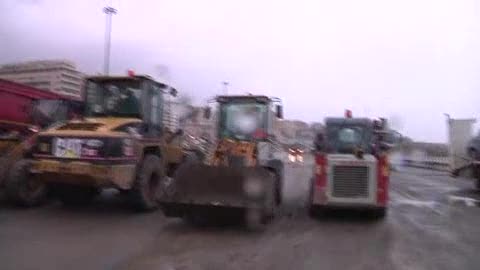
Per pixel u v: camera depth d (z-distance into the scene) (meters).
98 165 10.99
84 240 9.05
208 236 9.67
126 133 11.76
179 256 8.11
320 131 14.00
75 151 11.12
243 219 10.71
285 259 8.09
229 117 13.41
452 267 7.69
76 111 13.77
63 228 10.09
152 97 13.24
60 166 11.08
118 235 9.55
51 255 7.94
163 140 13.66
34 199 12.24
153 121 13.26
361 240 9.65
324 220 11.84
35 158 11.46
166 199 10.33
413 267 7.68
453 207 14.35
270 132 13.20
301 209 13.46
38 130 13.04
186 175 10.59
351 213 12.86
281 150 13.84
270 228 10.68
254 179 10.40
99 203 13.42
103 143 11.11
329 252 8.62
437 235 10.21
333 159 12.08
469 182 23.30
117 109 12.91
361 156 12.24
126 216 11.66
